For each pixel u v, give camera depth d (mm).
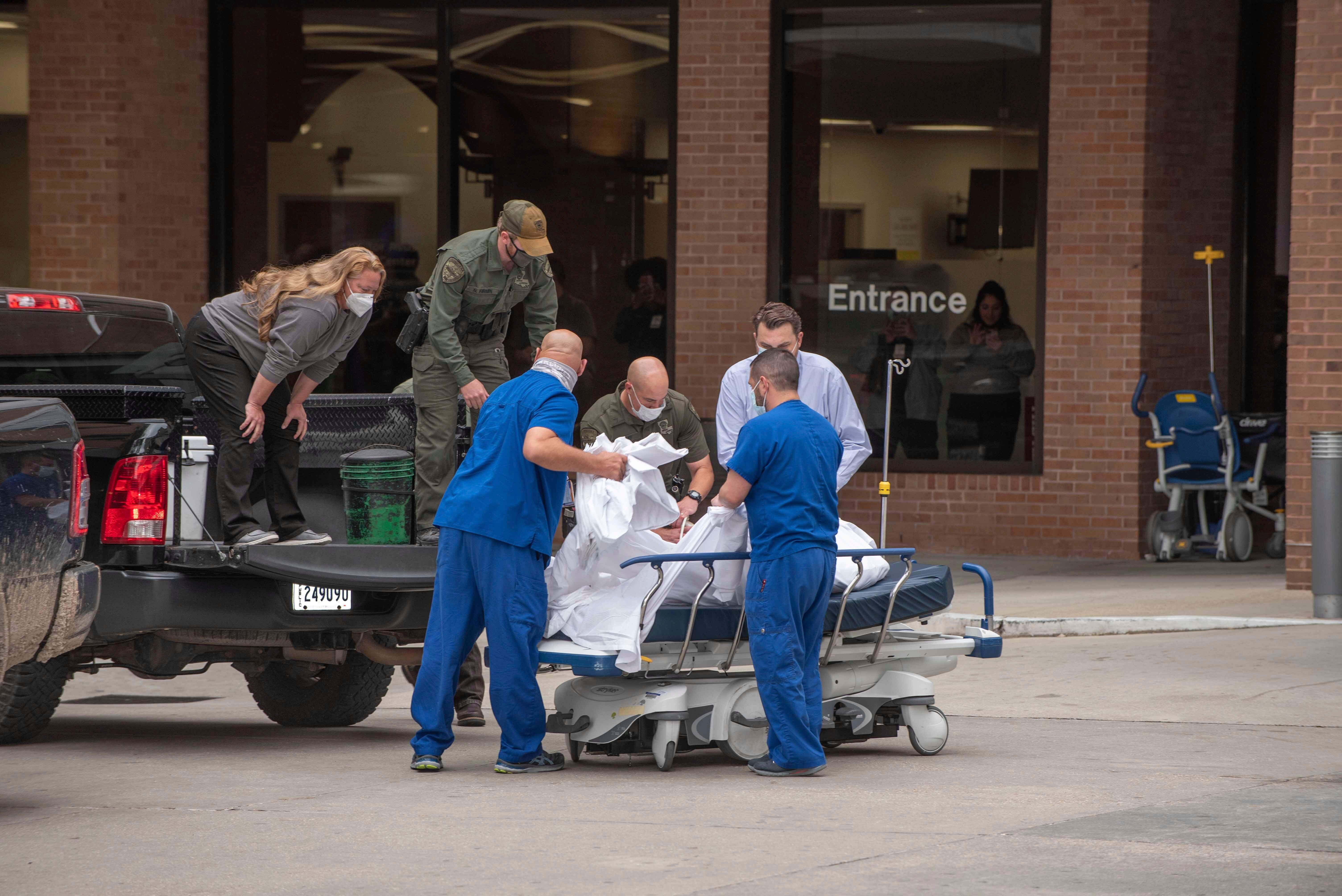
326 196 59969
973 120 56219
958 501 56156
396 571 27656
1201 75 56906
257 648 29172
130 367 31734
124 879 19297
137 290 57000
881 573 27891
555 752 27828
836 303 57375
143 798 24188
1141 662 36750
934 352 56781
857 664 27344
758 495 25469
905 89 56625
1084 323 54844
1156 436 53594
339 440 29766
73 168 56375
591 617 26031
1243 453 55969
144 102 56906
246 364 28375
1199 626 40938
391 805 23531
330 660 29328
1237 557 54281
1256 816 22266
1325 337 44719
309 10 59469
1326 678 34344
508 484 25703
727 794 24281
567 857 20219
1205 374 57906
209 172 59250
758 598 25453
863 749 28578
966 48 56125
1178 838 20953
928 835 21234
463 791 24641
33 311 30125
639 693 26141
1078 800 23453
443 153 59344
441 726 26375
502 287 30328
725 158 56812
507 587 25641
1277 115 58969
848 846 20688
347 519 28562
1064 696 33375
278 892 18641
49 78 56375
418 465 30219
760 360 26156
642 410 30266
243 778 25891
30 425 22734
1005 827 21688
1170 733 29484
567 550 26531
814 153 57281
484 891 18625
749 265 56844
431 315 29859
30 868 19844
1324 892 18266
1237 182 58750
